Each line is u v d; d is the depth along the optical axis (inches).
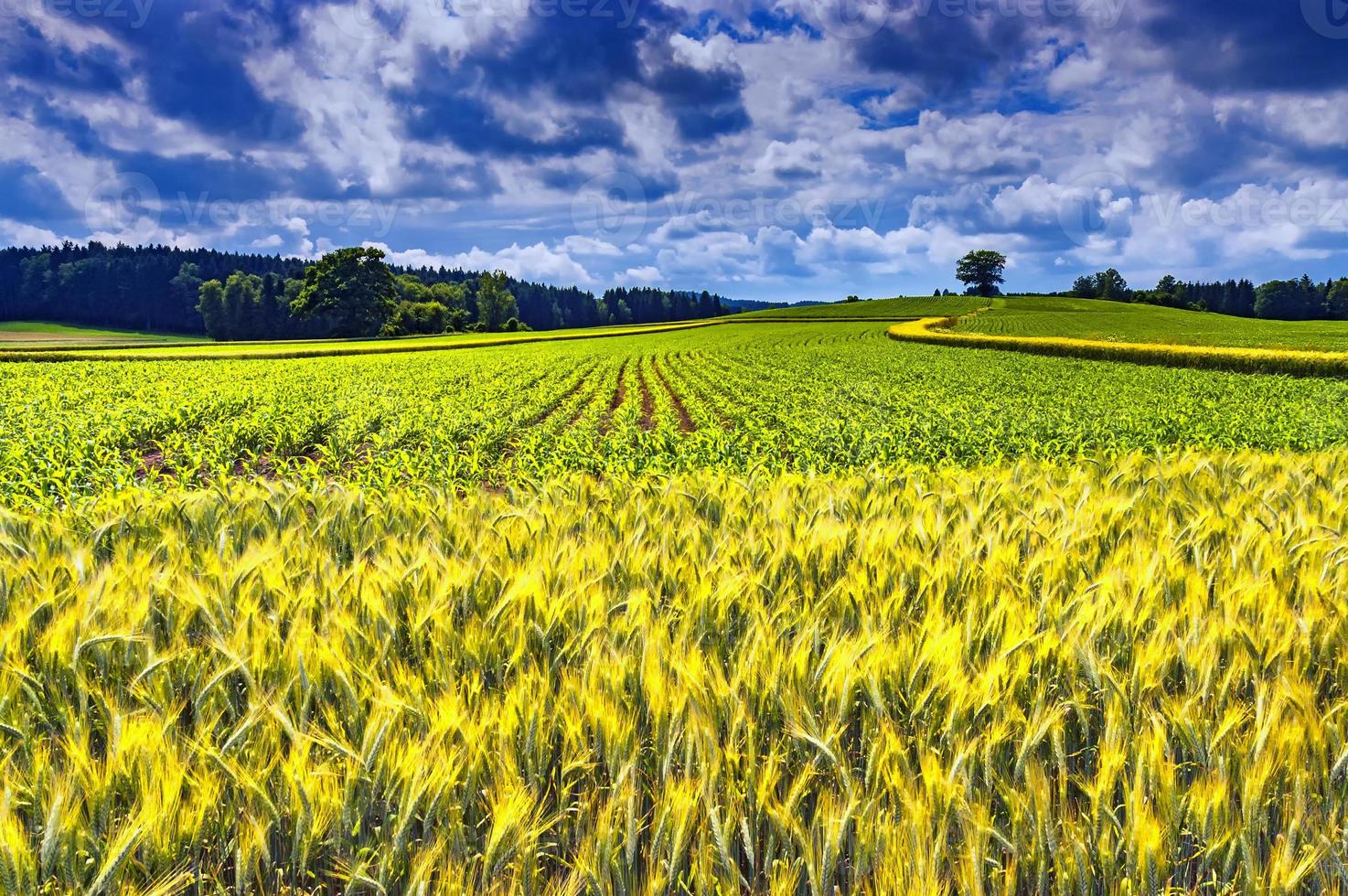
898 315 4884.4
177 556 163.3
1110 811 88.8
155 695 105.4
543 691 105.1
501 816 84.0
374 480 393.1
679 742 99.2
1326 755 98.1
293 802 86.9
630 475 383.6
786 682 107.7
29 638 119.0
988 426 603.8
